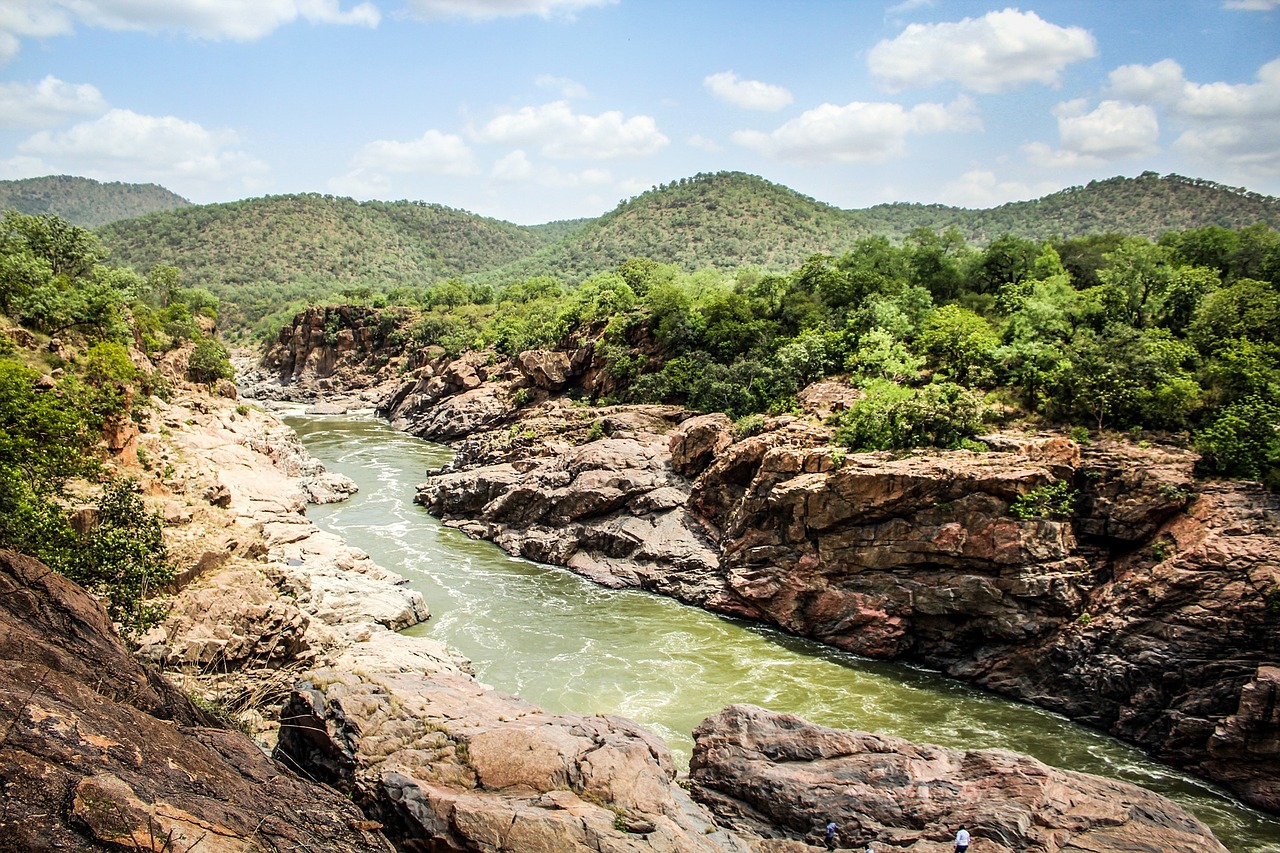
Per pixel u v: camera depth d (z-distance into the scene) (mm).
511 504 61969
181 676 28453
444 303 172000
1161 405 43656
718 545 52969
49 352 60500
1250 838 27922
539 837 19531
